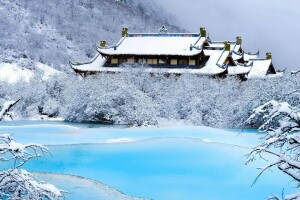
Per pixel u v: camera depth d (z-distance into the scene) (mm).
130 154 25141
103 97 43656
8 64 98812
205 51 66375
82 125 41750
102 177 19719
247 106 38062
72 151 25812
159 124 42625
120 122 43125
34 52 124562
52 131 34594
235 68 64562
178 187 18094
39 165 21734
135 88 44219
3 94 55969
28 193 6668
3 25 142125
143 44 65688
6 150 6949
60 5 197375
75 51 154250
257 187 18125
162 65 62750
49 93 51688
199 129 36094
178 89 46344
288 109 6621
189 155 24656
